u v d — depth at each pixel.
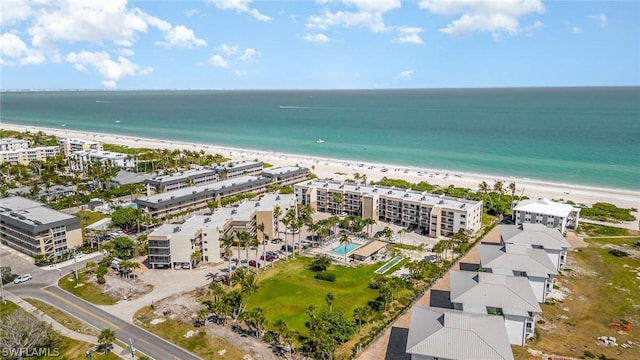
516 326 118.31
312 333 117.50
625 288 152.88
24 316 126.12
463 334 101.25
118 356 116.69
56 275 165.12
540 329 127.81
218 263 177.12
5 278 160.38
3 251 188.00
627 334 125.75
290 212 195.00
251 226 194.88
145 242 188.75
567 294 148.88
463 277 131.62
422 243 196.62
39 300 146.38
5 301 145.38
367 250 183.38
